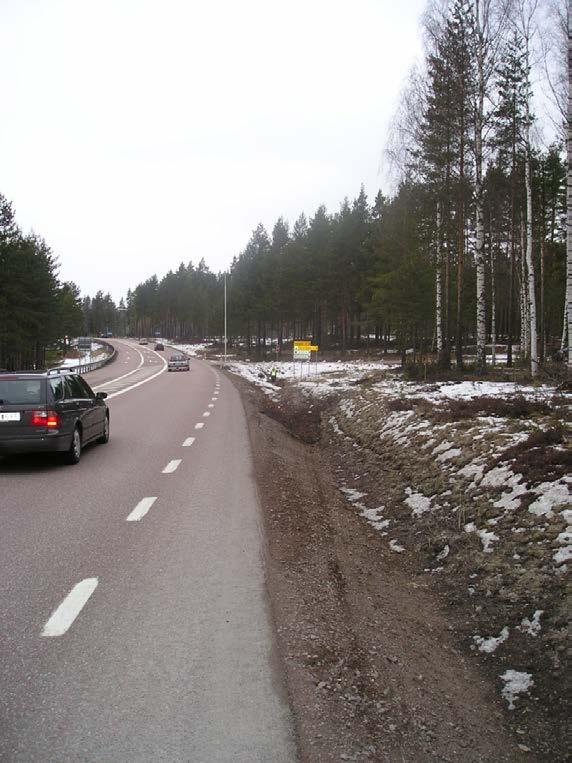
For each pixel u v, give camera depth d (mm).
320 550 6613
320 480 11391
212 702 3412
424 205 27328
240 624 4438
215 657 3936
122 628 4344
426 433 11930
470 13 22516
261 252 90312
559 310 45250
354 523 8344
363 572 6203
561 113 17359
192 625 4410
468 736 3473
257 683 3625
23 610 4652
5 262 49594
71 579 5328
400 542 7469
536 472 7367
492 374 23250
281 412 22859
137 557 5938
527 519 6434
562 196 36812
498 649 4582
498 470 8109
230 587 5176
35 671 3736
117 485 9352
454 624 5105
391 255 36094
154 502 8250
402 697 3748
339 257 64062
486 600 5359
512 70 22547
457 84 23000
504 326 68438
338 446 15398
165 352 115625
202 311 137625
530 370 23172
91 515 7539
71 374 12203
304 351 41688
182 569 5613
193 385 36031
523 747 3436
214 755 2961
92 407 12617
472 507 7422
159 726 3182
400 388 21203
